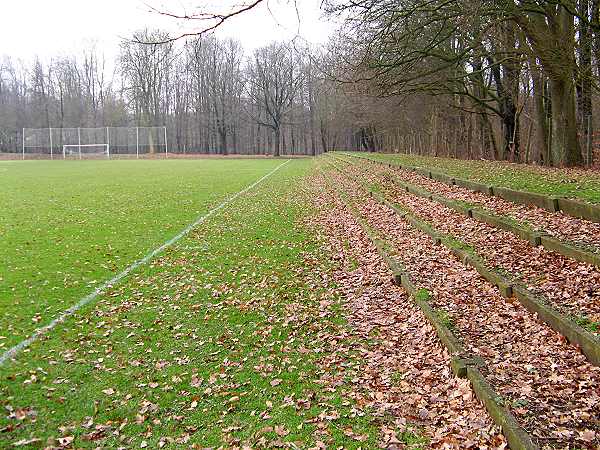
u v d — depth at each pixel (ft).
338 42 78.74
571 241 26.81
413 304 24.40
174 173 127.34
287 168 149.59
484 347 18.79
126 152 254.68
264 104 275.80
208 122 273.33
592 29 57.98
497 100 90.27
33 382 18.31
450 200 43.01
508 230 31.89
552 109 67.41
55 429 15.60
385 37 53.42
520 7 53.21
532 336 19.30
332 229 45.78
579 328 18.08
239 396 17.46
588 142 70.54
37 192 80.23
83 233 45.65
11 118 268.21
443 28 53.98
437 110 118.42
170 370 19.44
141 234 45.44
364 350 20.52
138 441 15.11
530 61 65.92
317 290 28.58
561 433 13.42
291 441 14.83
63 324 23.80
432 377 17.81
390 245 34.78
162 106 278.67
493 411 14.69
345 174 92.58
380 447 14.33
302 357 20.27
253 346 21.48
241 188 86.89
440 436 14.46
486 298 23.48
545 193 37.14
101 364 19.89
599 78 64.69
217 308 26.12
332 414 16.05
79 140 254.27
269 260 35.78
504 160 91.50
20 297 27.48
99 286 29.73
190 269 33.73
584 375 16.17
